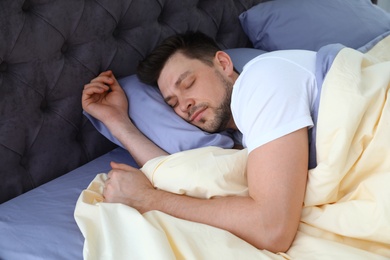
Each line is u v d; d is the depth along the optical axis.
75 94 1.16
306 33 1.59
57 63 1.10
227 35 1.69
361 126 0.77
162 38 1.39
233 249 0.71
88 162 1.22
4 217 0.92
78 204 0.86
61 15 1.08
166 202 0.84
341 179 0.77
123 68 1.28
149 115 1.14
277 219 0.74
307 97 0.83
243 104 0.85
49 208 0.94
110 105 1.17
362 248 0.74
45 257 0.79
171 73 1.09
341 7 1.67
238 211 0.77
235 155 0.86
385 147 0.75
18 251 0.81
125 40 1.29
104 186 0.94
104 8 1.18
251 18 1.65
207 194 0.84
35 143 1.08
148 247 0.71
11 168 1.04
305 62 0.89
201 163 0.85
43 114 1.10
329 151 0.77
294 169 0.76
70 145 1.18
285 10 1.62
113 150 1.26
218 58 1.12
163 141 1.09
